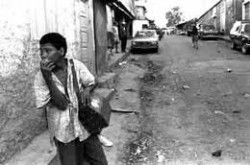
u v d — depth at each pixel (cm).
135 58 2153
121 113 856
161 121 789
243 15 3494
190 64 1753
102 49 1373
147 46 2419
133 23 4325
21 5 554
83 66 352
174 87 1180
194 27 2664
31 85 591
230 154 588
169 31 8319
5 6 496
